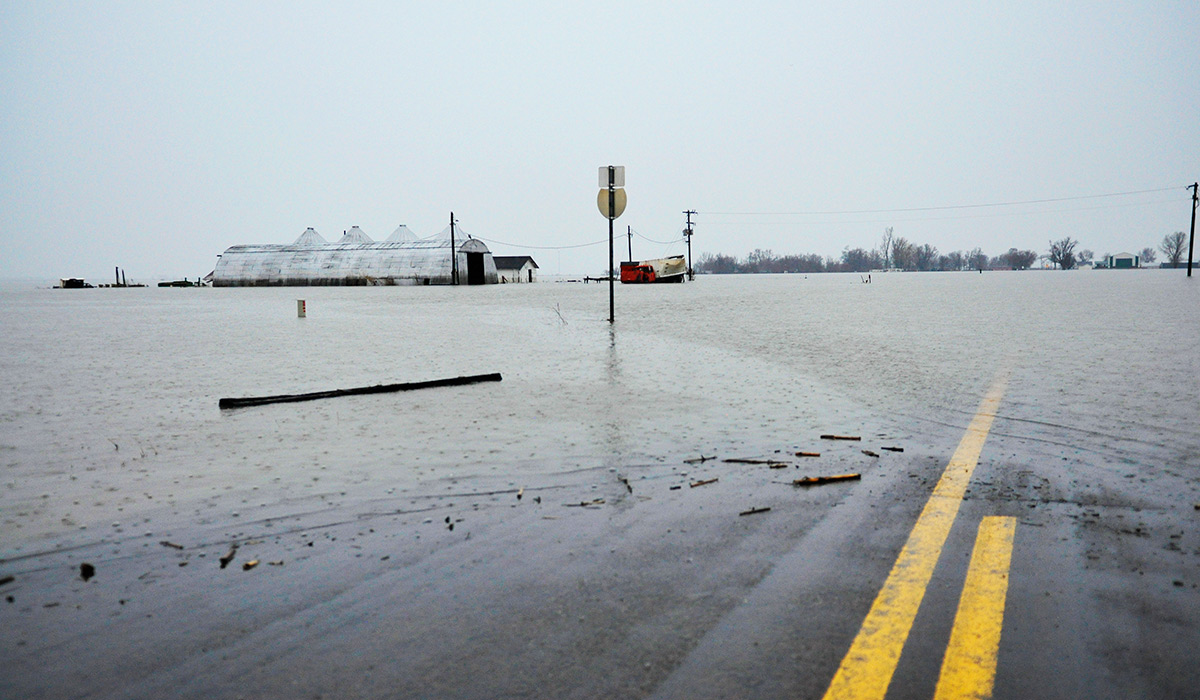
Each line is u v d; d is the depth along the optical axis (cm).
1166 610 272
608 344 1369
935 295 3528
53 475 491
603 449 554
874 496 425
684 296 3734
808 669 234
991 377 900
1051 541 346
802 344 1334
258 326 1897
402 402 767
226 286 7556
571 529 374
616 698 219
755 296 3659
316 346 1370
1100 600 281
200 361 1147
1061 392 779
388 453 547
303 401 780
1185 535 352
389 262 7075
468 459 527
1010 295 3375
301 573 320
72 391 860
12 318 2333
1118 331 1476
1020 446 546
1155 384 820
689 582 304
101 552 348
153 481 474
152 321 2145
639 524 380
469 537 363
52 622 275
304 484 464
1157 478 455
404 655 247
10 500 433
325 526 383
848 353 1184
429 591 299
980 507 401
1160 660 237
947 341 1346
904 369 988
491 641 256
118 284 8919
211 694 225
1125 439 563
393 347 1341
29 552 348
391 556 339
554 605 284
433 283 6875
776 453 536
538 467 502
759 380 905
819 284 6122
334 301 3512
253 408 740
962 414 673
